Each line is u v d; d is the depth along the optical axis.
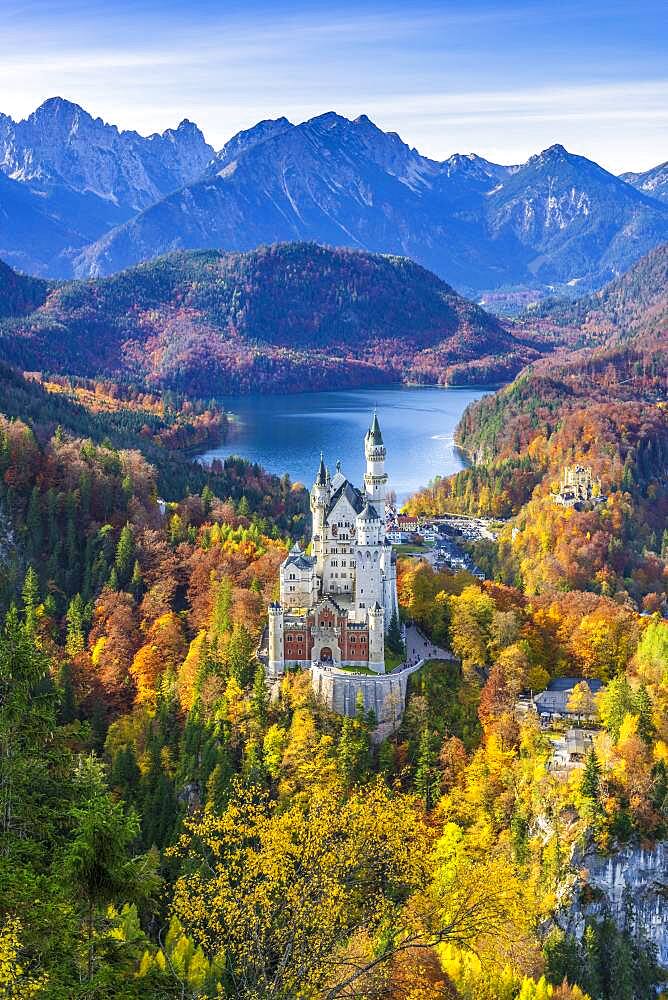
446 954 132.75
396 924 100.12
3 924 76.12
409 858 102.00
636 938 183.88
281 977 92.00
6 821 86.38
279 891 98.56
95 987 75.31
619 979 175.00
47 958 76.38
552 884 183.12
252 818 108.81
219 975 126.88
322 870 97.69
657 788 192.50
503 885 107.69
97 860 77.19
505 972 139.62
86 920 80.12
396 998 96.88
